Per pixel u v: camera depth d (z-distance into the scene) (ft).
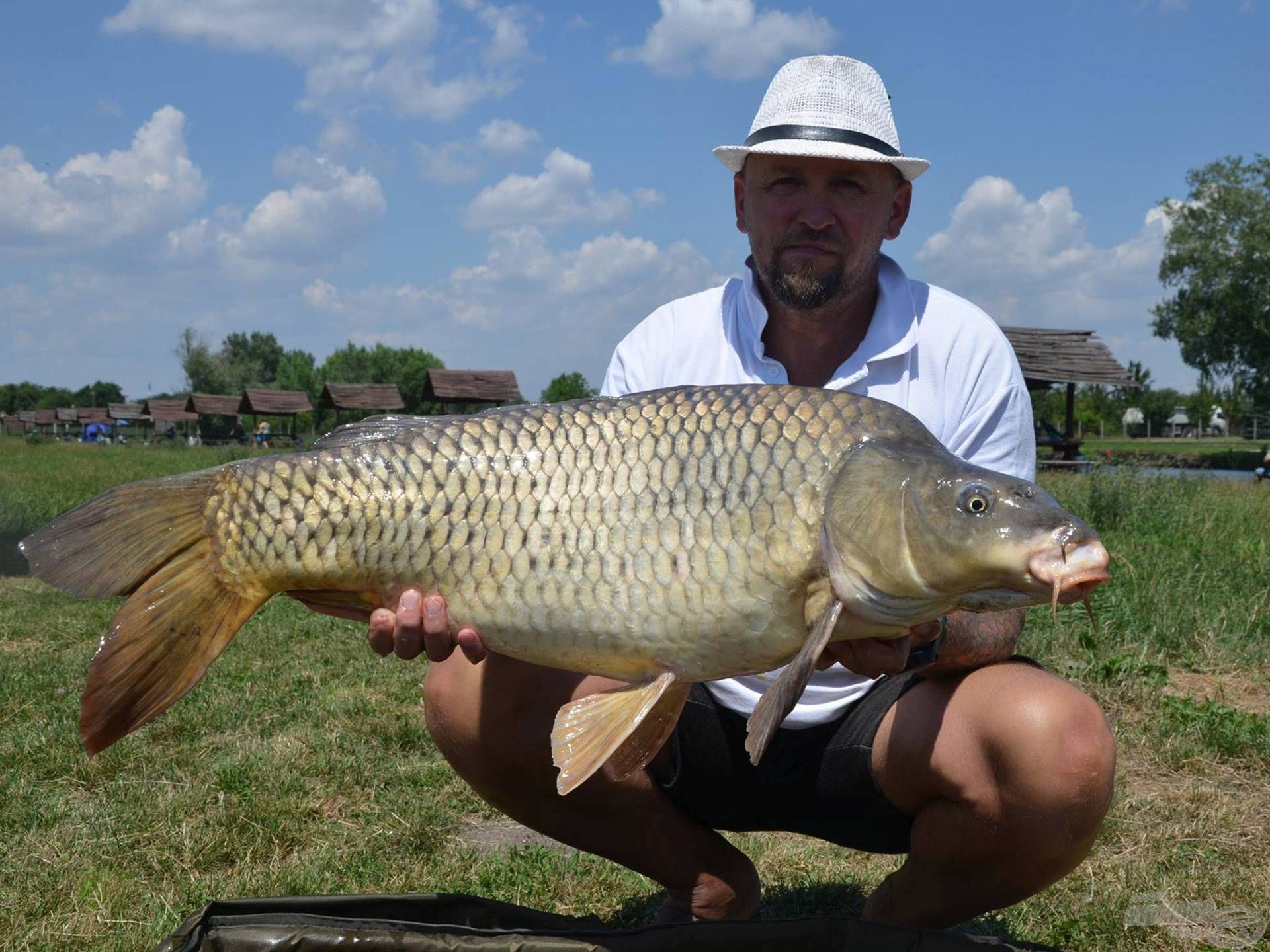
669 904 4.85
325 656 10.54
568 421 3.88
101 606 13.35
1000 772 3.97
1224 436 147.64
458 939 3.90
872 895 4.60
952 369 4.72
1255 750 7.12
